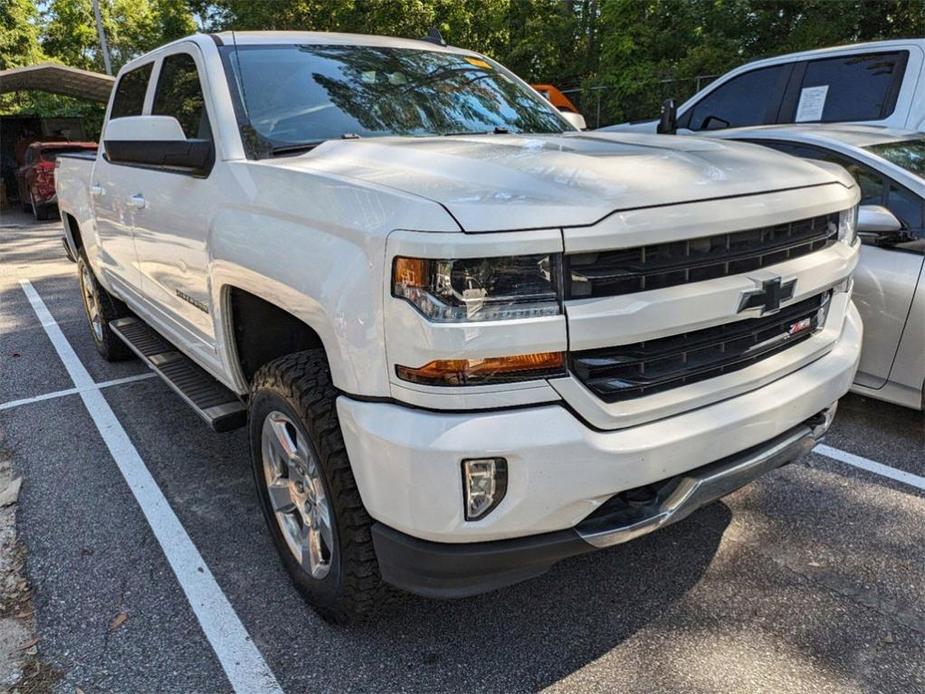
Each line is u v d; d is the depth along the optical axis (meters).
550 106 3.69
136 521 3.08
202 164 2.63
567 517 1.79
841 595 2.49
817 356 2.38
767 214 2.02
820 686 2.09
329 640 2.33
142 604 2.53
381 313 1.75
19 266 9.82
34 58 25.53
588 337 1.73
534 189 1.81
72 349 5.68
